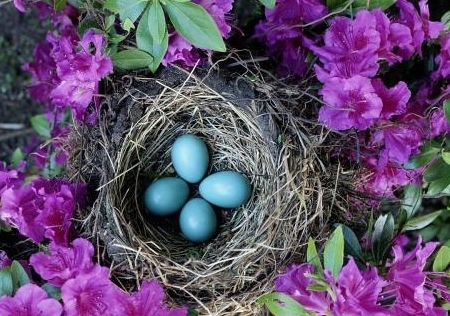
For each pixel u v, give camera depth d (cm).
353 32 44
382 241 46
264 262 46
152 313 42
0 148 67
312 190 46
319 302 41
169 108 48
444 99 47
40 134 58
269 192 47
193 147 50
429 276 44
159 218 51
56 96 46
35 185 46
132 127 47
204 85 47
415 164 47
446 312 43
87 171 47
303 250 46
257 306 46
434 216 49
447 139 51
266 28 48
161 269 46
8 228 47
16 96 68
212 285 46
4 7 68
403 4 46
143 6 43
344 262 46
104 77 46
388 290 43
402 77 50
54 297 44
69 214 45
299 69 48
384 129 46
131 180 49
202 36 43
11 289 43
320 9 46
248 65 48
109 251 45
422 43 48
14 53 68
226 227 51
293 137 46
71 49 46
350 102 44
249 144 49
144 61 45
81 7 47
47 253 45
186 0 42
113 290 42
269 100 46
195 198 51
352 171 48
